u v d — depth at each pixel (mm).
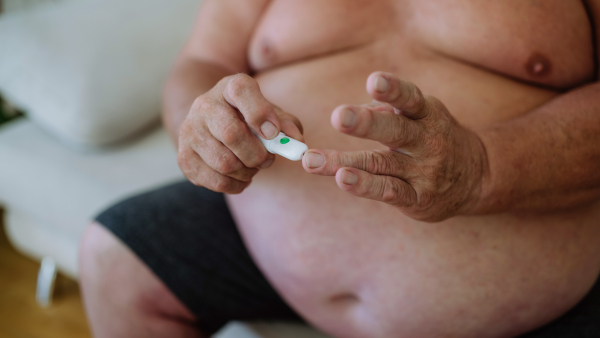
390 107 621
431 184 621
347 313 766
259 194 775
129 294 819
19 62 1157
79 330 1189
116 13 1249
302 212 747
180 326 833
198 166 690
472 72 764
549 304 729
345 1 801
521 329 741
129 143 1178
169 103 833
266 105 625
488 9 747
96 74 1133
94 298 834
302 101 781
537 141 674
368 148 737
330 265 741
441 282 715
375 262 726
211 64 893
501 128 683
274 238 768
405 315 732
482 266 712
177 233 839
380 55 793
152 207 856
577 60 744
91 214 1039
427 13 772
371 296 740
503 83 758
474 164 648
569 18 739
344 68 792
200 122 667
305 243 746
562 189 681
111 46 1173
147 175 1079
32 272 1423
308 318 796
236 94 627
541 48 741
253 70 896
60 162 1112
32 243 1198
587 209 729
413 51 787
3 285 1368
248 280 842
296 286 771
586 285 743
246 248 852
